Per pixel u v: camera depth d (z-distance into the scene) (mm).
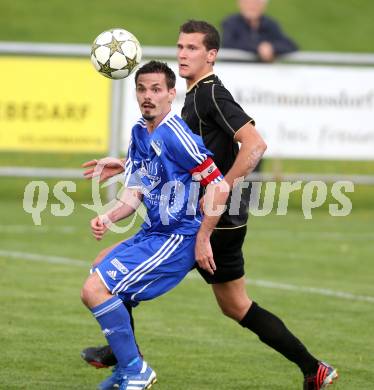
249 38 54375
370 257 42750
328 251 44031
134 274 21094
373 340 28531
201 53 22672
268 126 54688
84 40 103562
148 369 21375
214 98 22297
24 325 29016
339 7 119125
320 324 30391
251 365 25594
